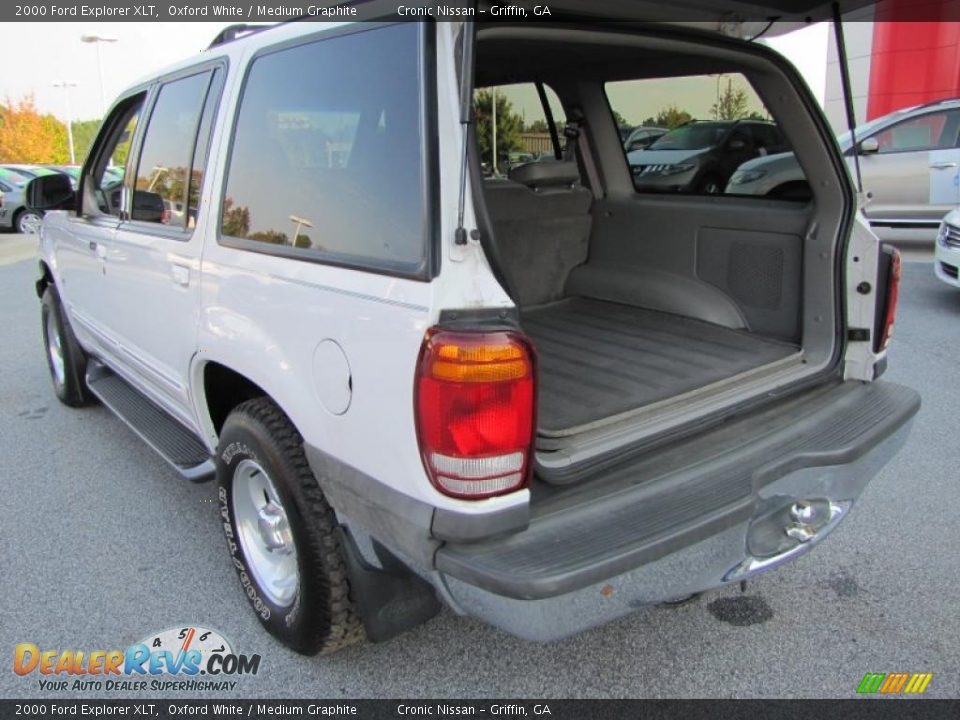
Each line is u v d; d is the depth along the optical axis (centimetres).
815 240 304
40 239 517
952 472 408
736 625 293
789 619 296
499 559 188
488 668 272
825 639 284
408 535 198
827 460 244
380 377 199
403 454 195
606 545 194
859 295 295
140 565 337
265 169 253
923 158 1005
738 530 221
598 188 430
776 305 338
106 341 412
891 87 1440
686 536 202
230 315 263
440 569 193
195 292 285
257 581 283
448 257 188
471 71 185
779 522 241
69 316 482
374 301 200
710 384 286
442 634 290
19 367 638
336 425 217
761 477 227
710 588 229
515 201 406
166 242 308
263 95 257
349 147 216
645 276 404
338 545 241
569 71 387
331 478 222
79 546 353
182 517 379
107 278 382
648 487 223
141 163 346
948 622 293
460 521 188
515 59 348
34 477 425
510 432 187
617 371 306
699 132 365
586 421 250
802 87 289
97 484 415
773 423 266
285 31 251
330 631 250
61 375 532
